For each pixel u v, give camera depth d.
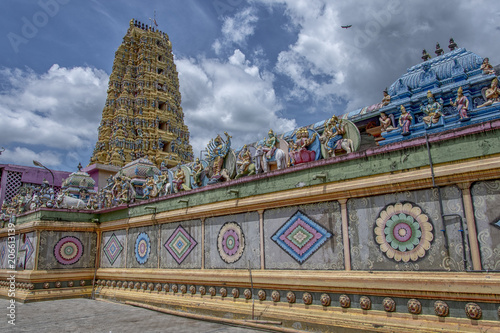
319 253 7.58
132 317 9.93
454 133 6.11
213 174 10.81
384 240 6.71
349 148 7.72
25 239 15.09
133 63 39.47
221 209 9.70
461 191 5.98
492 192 5.70
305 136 8.59
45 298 13.37
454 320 5.72
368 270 6.82
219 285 9.55
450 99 8.48
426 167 6.36
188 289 10.49
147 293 11.85
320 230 7.65
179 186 11.97
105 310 11.19
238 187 9.48
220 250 9.72
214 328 8.19
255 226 8.93
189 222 10.83
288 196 8.19
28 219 15.08
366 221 6.99
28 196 16.81
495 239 5.55
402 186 6.57
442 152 6.22
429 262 6.14
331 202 7.56
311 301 7.56
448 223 6.03
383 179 6.79
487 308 5.46
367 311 6.70
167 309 10.62
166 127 37.78
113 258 13.99
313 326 7.27
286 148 9.16
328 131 8.16
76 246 14.59
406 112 8.47
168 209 11.63
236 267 9.20
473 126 5.93
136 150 34.09
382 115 9.20
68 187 21.56
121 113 35.28
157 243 11.91
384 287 6.46
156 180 13.42
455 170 5.99
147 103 37.00
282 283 7.99
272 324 7.90
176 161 35.28
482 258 5.63
